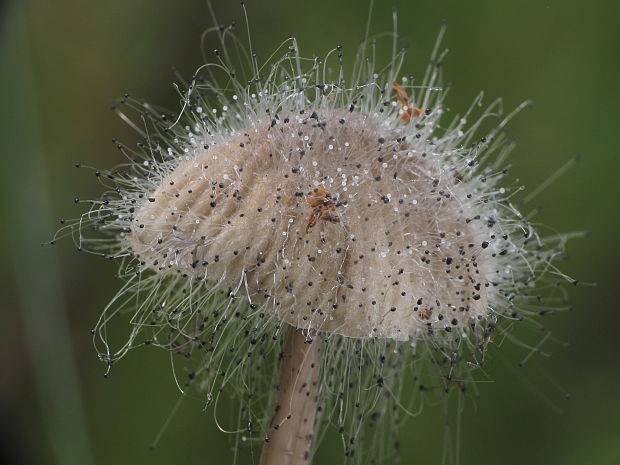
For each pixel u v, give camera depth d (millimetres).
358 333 85
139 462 102
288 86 89
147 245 86
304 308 84
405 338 85
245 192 85
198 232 85
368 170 86
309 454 91
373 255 85
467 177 89
